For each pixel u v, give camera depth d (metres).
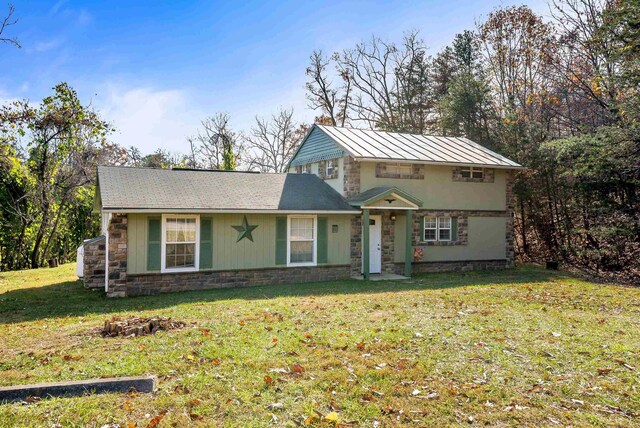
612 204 18.00
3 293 13.00
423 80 33.53
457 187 18.84
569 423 4.26
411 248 17.09
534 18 25.33
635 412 4.47
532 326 7.96
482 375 5.46
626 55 16.45
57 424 4.12
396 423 4.24
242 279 14.13
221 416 4.33
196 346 6.49
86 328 7.84
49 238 22.67
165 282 12.98
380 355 6.15
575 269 19.45
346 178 16.97
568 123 23.19
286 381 5.19
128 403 4.55
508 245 19.98
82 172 23.36
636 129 15.73
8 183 20.94
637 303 10.47
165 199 13.25
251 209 13.88
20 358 6.05
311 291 12.62
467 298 11.03
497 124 25.44
